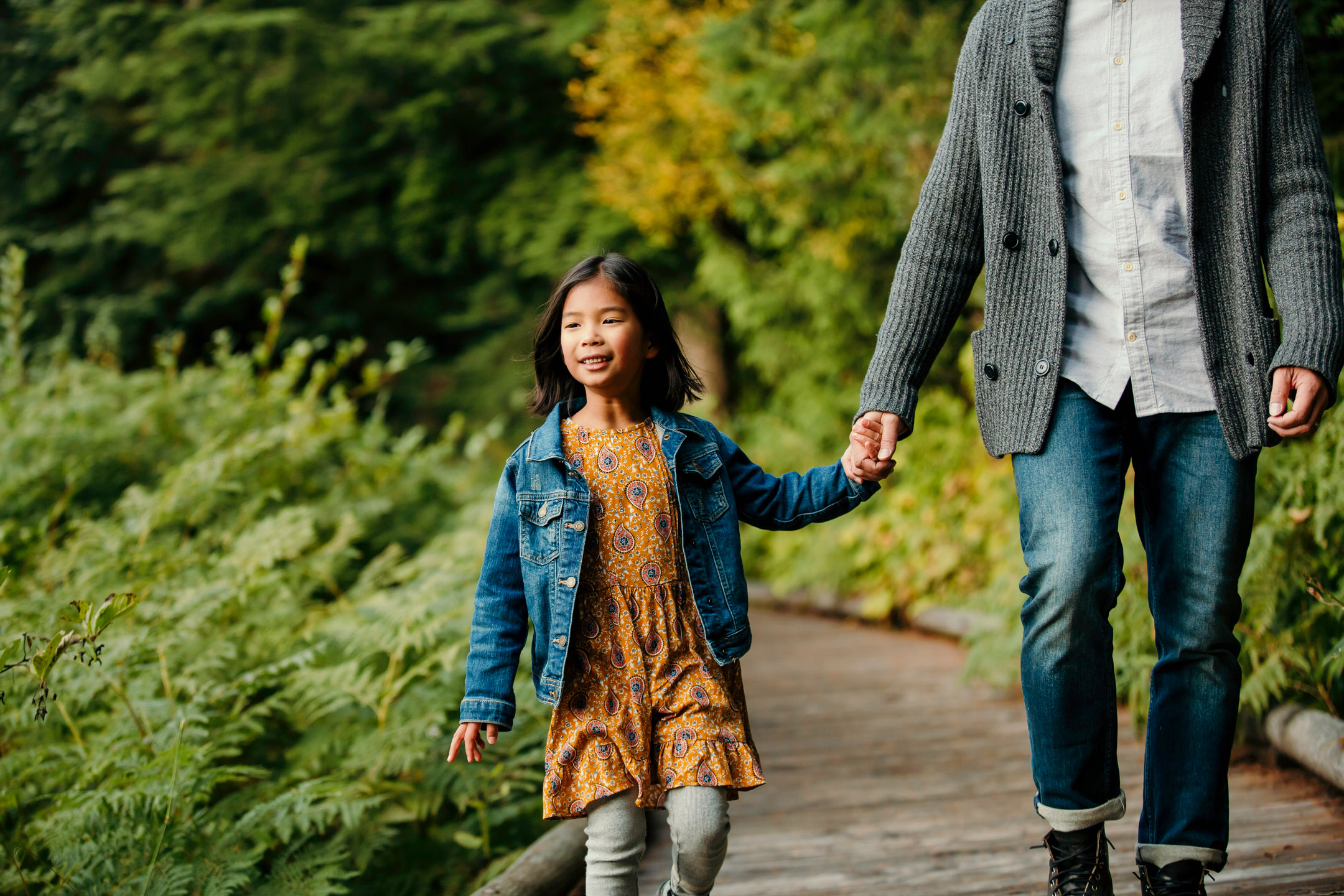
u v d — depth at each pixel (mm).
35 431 5664
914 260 2068
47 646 2297
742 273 10617
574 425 2135
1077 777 1940
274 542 3938
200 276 13641
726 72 8867
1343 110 3734
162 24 12156
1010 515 6762
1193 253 1852
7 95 12680
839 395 10242
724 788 1933
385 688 3318
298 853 2883
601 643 2006
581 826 3018
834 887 2756
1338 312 1771
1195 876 1944
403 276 13734
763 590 9023
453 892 3133
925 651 6418
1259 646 3410
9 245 12664
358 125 12828
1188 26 1855
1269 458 3631
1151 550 1979
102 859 2590
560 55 12227
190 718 2988
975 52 2035
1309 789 3156
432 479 6746
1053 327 1923
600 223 11891
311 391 6461
